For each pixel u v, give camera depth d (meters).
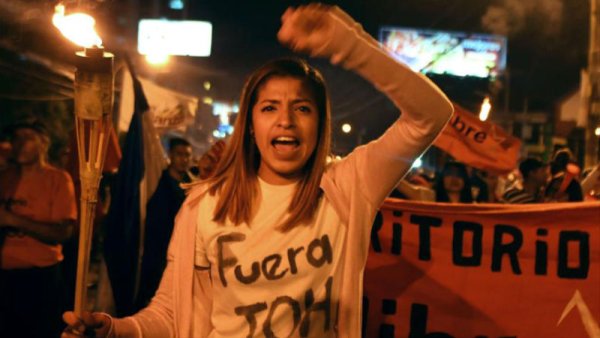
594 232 4.02
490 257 4.10
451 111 2.31
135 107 6.09
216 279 2.45
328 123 2.52
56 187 5.73
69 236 5.76
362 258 2.46
